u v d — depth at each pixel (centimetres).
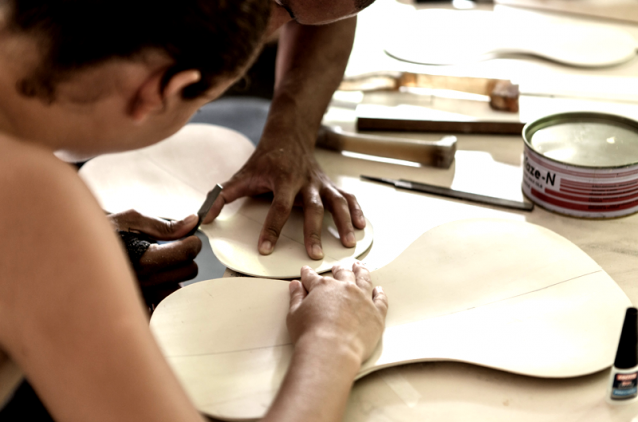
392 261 77
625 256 80
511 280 73
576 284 71
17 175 44
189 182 101
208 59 47
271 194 96
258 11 49
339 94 124
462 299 71
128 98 47
